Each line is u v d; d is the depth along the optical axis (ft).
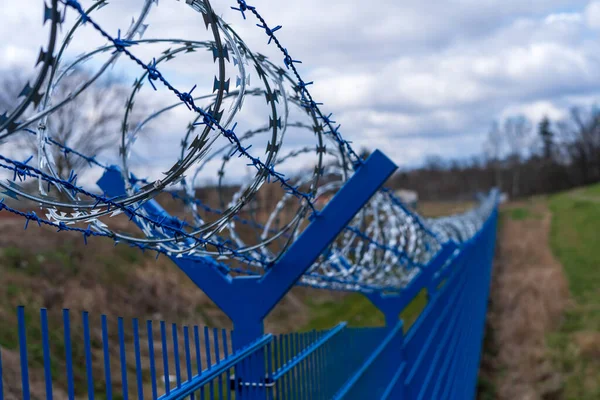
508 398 45.03
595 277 81.00
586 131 276.00
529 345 53.67
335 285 15.87
